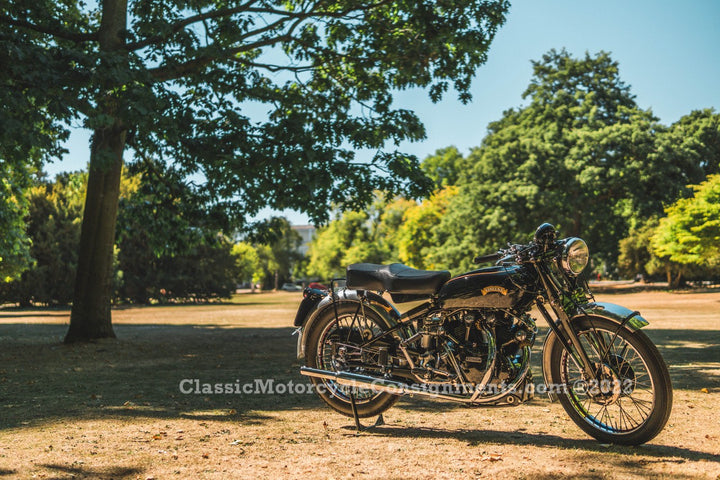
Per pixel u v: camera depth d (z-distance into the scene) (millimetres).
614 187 42500
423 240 57594
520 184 42938
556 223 41625
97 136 12203
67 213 43000
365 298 4551
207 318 23828
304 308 4867
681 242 32594
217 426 4555
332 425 4582
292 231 119938
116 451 3844
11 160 9047
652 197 42312
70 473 3377
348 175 11578
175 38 11195
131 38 11273
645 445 3863
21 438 4211
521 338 4004
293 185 11164
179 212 14383
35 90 8703
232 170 11289
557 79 49188
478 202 44781
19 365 8953
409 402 5500
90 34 11844
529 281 4051
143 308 38031
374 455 3713
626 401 5004
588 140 42656
